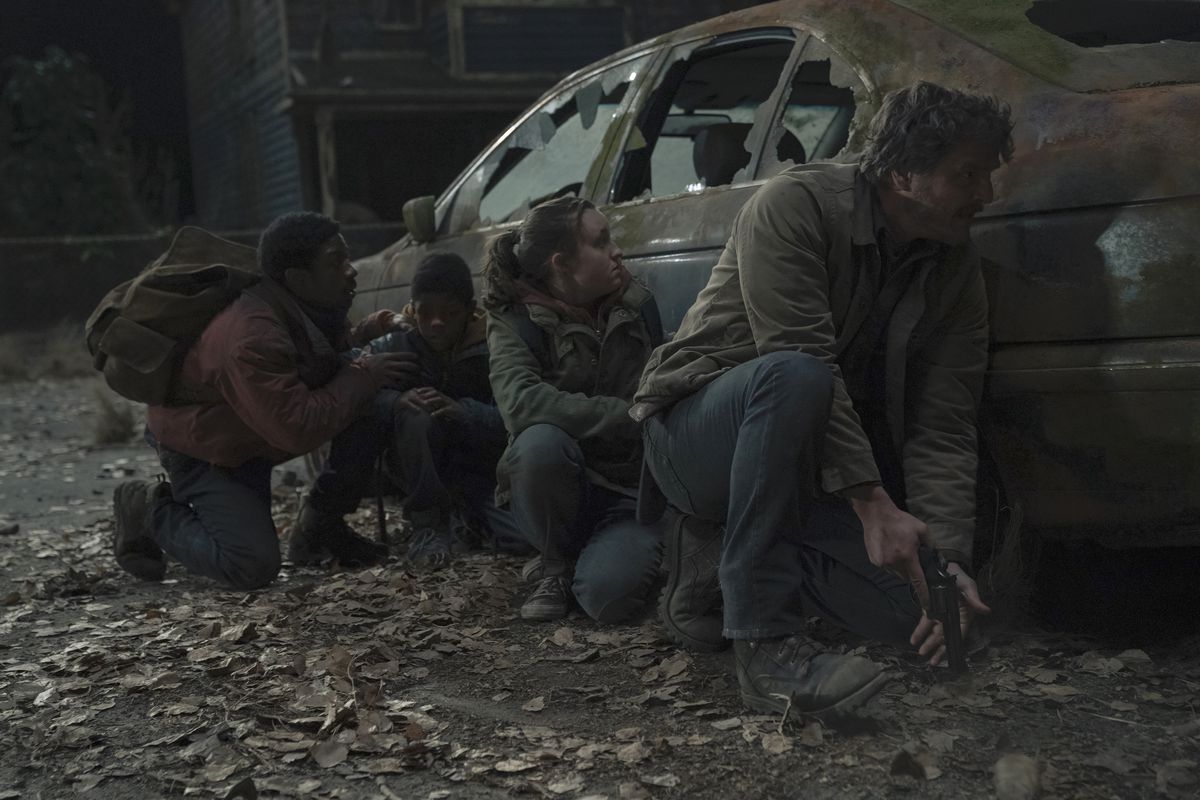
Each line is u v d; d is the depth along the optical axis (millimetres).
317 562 3982
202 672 2881
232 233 16766
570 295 3197
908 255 2469
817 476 2371
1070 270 2432
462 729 2455
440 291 3707
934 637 2324
